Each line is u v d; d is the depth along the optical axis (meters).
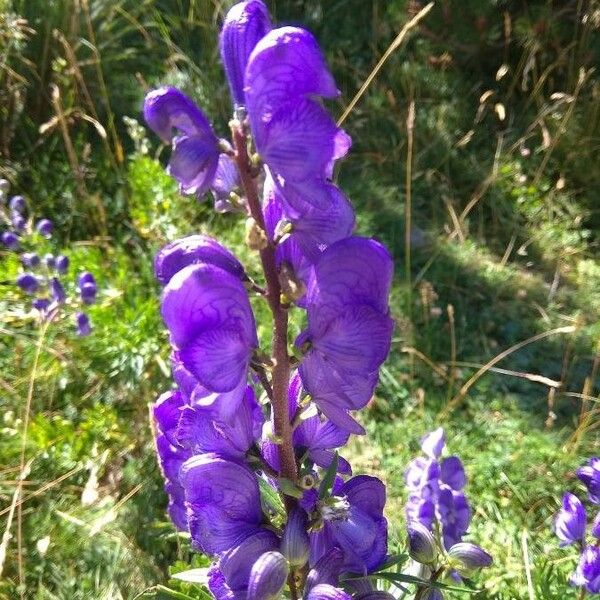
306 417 0.16
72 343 0.43
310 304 0.15
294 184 0.13
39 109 0.58
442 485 0.24
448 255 0.54
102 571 0.34
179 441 0.17
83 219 0.53
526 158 0.64
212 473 0.16
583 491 0.40
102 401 0.41
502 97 0.68
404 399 0.45
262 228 0.14
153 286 0.47
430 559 0.20
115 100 0.60
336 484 0.19
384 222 0.56
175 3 0.69
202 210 0.51
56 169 0.55
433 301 0.51
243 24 0.14
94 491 0.35
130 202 0.52
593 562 0.24
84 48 0.60
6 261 0.47
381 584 0.25
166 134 0.14
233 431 0.16
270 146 0.13
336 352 0.15
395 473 0.40
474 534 0.37
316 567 0.17
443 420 0.44
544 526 0.39
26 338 0.44
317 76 0.13
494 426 0.44
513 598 0.32
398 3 0.68
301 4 0.73
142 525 0.36
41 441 0.38
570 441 0.43
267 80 0.13
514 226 0.59
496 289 0.53
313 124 0.13
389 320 0.14
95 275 0.46
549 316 0.52
